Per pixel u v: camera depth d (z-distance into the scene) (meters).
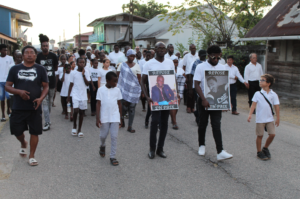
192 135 6.51
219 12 16.64
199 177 4.21
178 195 3.65
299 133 6.77
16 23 32.69
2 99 7.64
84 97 6.34
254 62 8.95
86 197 3.59
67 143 5.81
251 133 6.68
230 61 8.70
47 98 6.80
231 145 5.75
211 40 17.20
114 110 4.78
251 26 18.39
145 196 3.62
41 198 3.54
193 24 17.08
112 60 11.05
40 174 4.26
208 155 5.17
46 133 6.55
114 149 4.73
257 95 5.01
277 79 12.97
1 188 3.79
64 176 4.21
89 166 4.61
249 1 16.17
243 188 3.86
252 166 4.65
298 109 9.80
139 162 4.81
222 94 4.84
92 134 6.52
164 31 24.92
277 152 5.35
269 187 3.89
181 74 7.84
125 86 6.72
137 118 8.33
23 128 4.63
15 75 4.48
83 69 6.41
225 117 8.45
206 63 4.91
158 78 4.94
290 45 12.10
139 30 32.19
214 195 3.66
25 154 4.93
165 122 5.04
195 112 7.05
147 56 8.91
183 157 5.07
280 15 12.34
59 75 9.48
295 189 3.83
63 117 8.28
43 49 6.81
